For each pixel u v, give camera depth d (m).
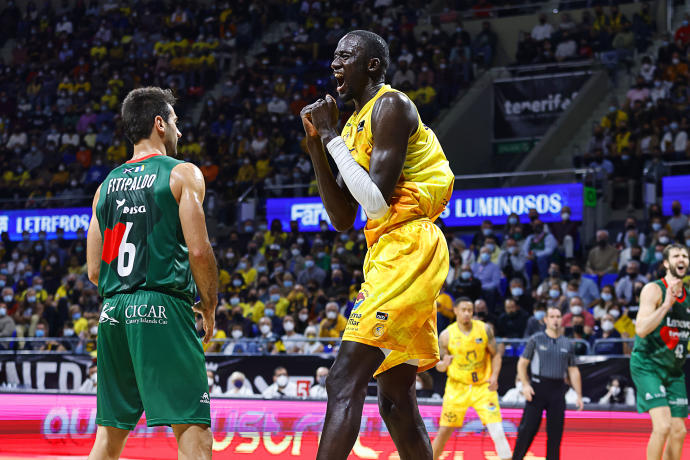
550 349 8.96
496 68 24.53
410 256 3.99
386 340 3.92
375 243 4.08
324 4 27.80
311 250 18.05
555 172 17.91
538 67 23.61
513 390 10.98
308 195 20.45
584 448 8.91
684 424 7.30
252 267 18.34
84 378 13.29
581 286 14.38
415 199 4.05
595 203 17.56
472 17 26.22
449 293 14.84
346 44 4.16
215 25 28.38
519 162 23.91
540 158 21.66
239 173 22.55
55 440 8.64
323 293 15.17
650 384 7.22
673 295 7.07
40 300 18.38
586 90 22.77
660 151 18.88
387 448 8.52
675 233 16.38
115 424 4.23
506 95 24.19
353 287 16.03
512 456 9.05
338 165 3.90
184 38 28.25
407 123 3.93
